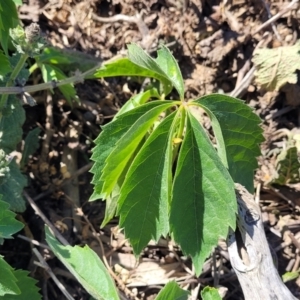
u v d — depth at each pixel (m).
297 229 0.29
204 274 0.28
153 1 0.32
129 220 0.25
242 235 0.24
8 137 0.29
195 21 0.31
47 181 0.31
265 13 0.32
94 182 0.25
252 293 0.23
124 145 0.24
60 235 0.29
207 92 0.32
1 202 0.22
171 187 0.25
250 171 0.27
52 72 0.29
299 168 0.29
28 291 0.26
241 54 0.32
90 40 0.33
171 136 0.24
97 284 0.24
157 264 0.29
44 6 0.33
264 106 0.31
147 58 0.25
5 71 0.27
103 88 0.32
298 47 0.30
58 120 0.32
